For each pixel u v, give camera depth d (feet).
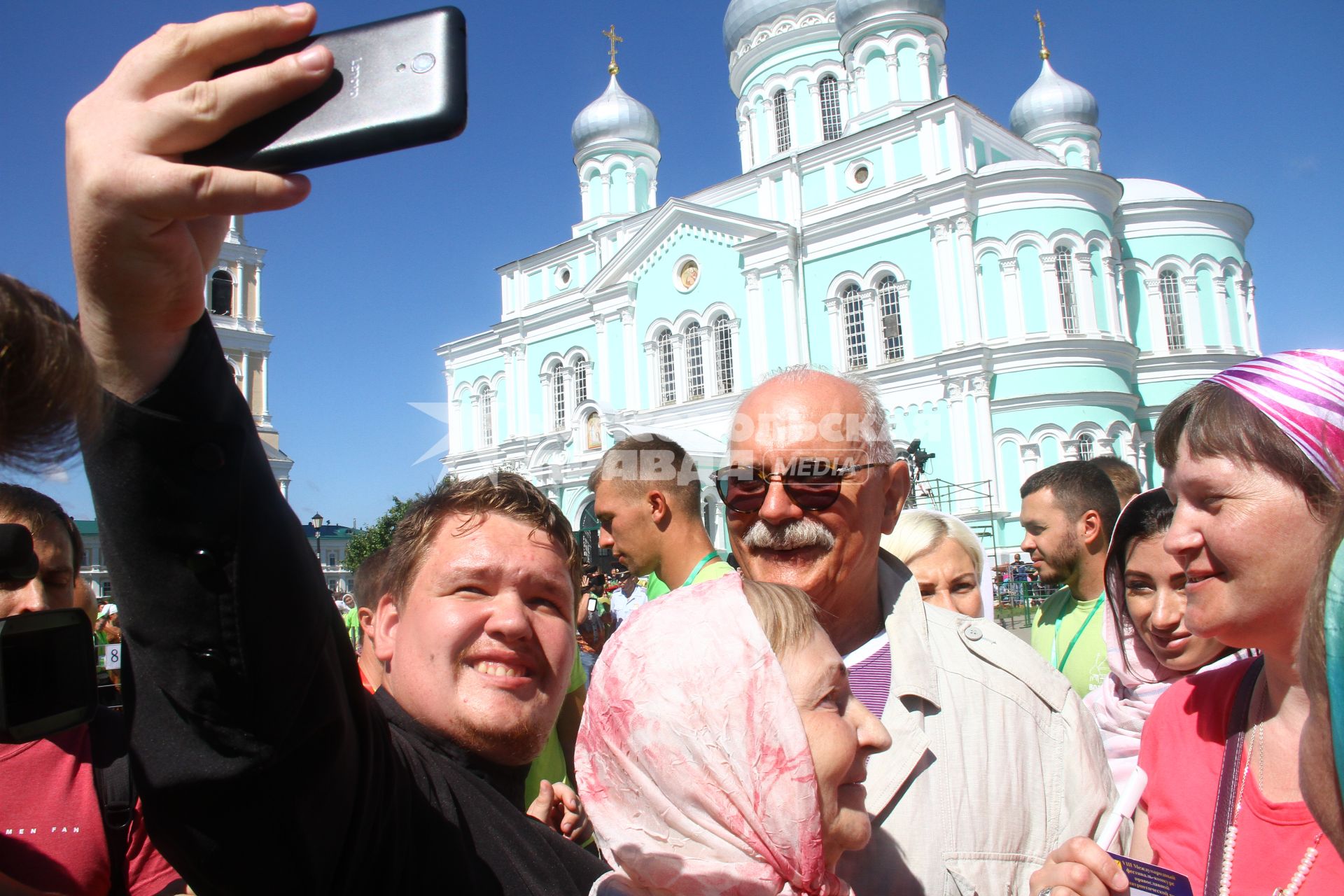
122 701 4.55
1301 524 6.25
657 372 114.42
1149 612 10.89
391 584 7.81
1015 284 93.25
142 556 3.99
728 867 5.23
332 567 189.57
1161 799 7.63
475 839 6.51
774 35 122.83
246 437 4.14
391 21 3.60
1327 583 4.40
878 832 7.92
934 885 7.67
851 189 104.06
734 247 107.45
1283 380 6.50
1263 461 6.39
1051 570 15.84
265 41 3.41
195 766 4.24
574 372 126.00
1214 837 6.98
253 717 4.23
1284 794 6.71
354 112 3.41
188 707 4.17
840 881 5.77
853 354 101.45
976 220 95.04
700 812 5.38
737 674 5.56
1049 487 15.85
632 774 5.65
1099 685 14.37
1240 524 6.43
